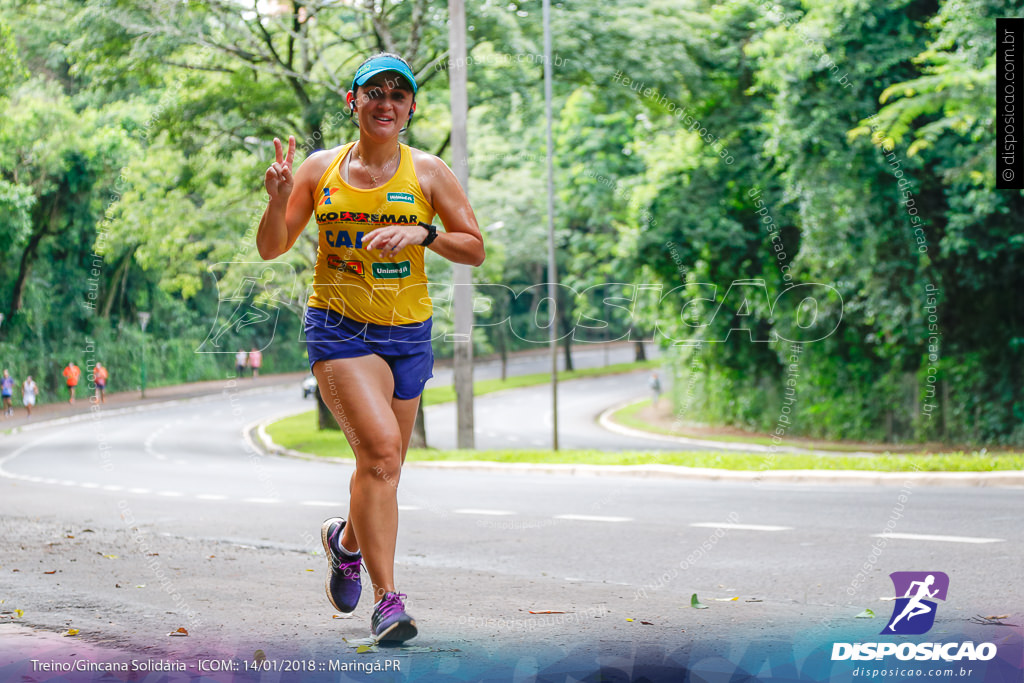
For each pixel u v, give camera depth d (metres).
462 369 22.73
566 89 23.64
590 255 31.64
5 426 36.94
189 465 21.70
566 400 45.38
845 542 7.68
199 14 20.73
